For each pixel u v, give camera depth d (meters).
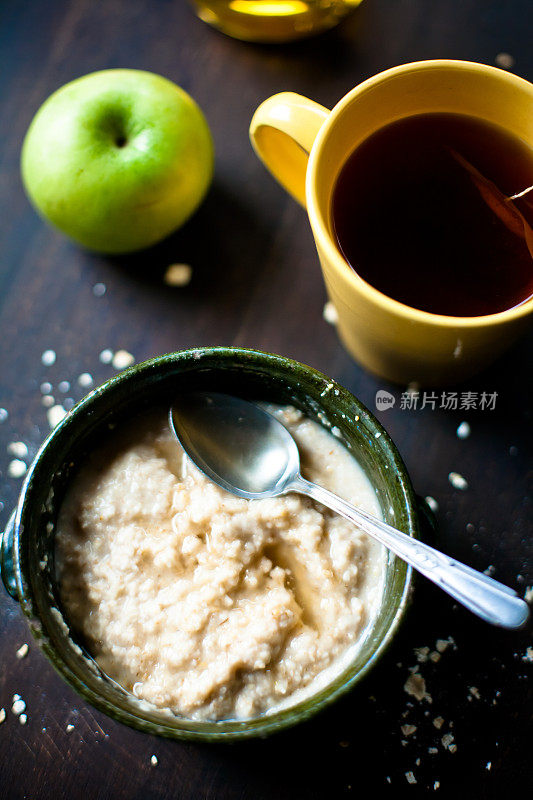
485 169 0.43
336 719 0.46
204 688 0.41
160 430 0.45
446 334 0.40
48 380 0.50
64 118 0.46
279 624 0.42
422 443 0.49
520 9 0.52
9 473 0.49
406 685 0.46
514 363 0.49
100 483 0.44
